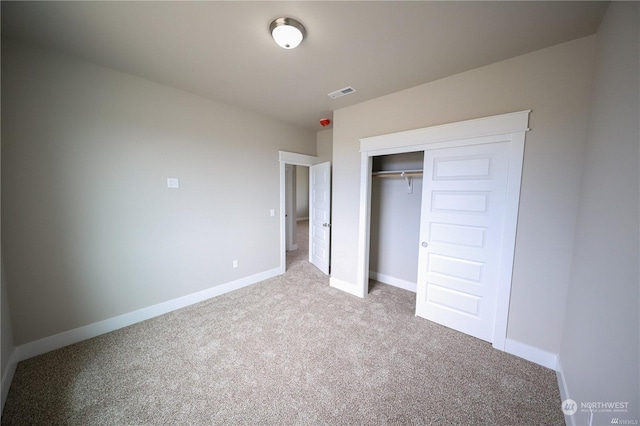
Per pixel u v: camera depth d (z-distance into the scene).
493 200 2.05
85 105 2.06
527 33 1.61
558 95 1.72
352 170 3.05
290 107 3.12
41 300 1.95
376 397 1.58
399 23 1.53
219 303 2.89
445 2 1.35
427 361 1.91
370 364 1.87
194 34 1.67
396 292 3.25
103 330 2.25
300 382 1.69
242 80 2.37
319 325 2.42
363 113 2.90
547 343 1.85
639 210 0.89
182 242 2.75
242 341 2.15
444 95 2.26
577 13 1.40
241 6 1.40
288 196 5.53
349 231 3.16
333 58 1.96
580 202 1.62
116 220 2.28
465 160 2.17
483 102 2.05
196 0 1.35
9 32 1.66
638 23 1.00
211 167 2.95
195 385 1.66
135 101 2.33
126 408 1.48
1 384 1.49
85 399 1.54
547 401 1.55
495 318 2.08
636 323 0.85
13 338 1.83
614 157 1.15
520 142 1.86
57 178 1.97
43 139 1.90
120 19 1.52
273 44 1.78
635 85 0.99
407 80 2.32
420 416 1.44
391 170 3.45
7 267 1.79
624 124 1.07
